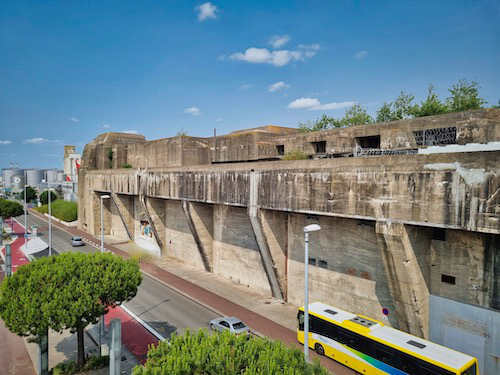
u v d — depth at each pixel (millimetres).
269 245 24719
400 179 16000
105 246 47438
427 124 21891
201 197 29094
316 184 19734
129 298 17078
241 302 26562
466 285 16406
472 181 13688
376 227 16906
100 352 18453
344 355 17141
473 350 16172
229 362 9422
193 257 37031
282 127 40500
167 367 9156
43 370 16547
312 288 23828
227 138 35938
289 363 9727
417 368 14062
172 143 40062
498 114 19375
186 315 24266
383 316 19594
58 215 72312
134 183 40594
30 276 14914
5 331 22375
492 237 15477
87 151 58281
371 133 25172
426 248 17453
